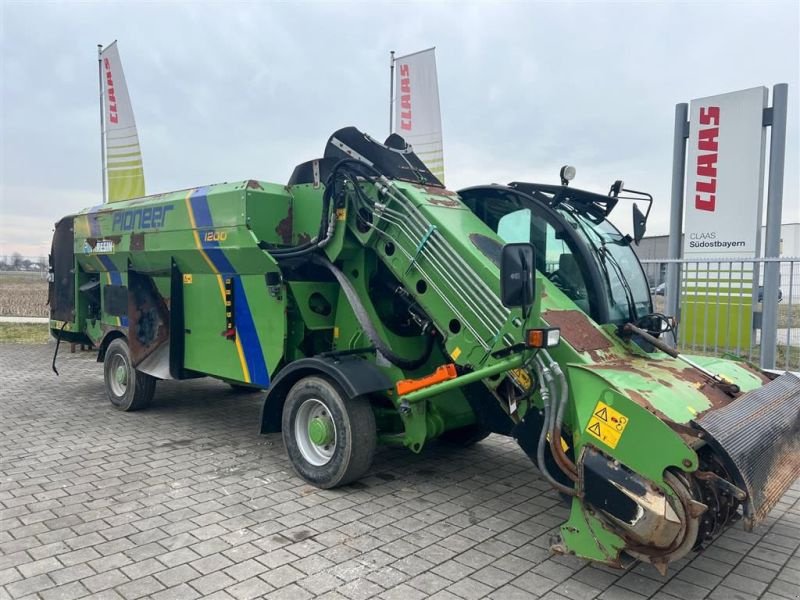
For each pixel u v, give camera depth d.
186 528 4.23
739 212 8.97
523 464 5.82
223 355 6.18
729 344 8.50
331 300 5.75
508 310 4.18
